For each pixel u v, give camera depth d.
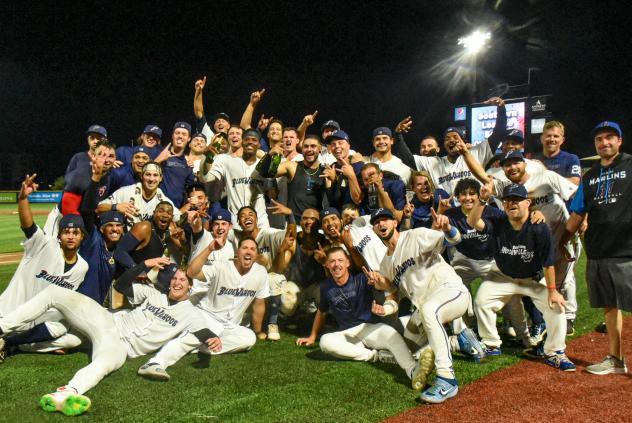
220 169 6.61
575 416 3.36
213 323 4.65
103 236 4.89
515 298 4.81
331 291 4.68
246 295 5.08
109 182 6.15
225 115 8.30
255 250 4.98
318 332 5.15
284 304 5.72
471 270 5.46
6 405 3.54
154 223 5.57
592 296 4.23
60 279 4.54
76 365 4.40
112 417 3.36
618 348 4.17
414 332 4.42
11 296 4.57
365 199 6.30
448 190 6.56
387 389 3.86
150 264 4.48
